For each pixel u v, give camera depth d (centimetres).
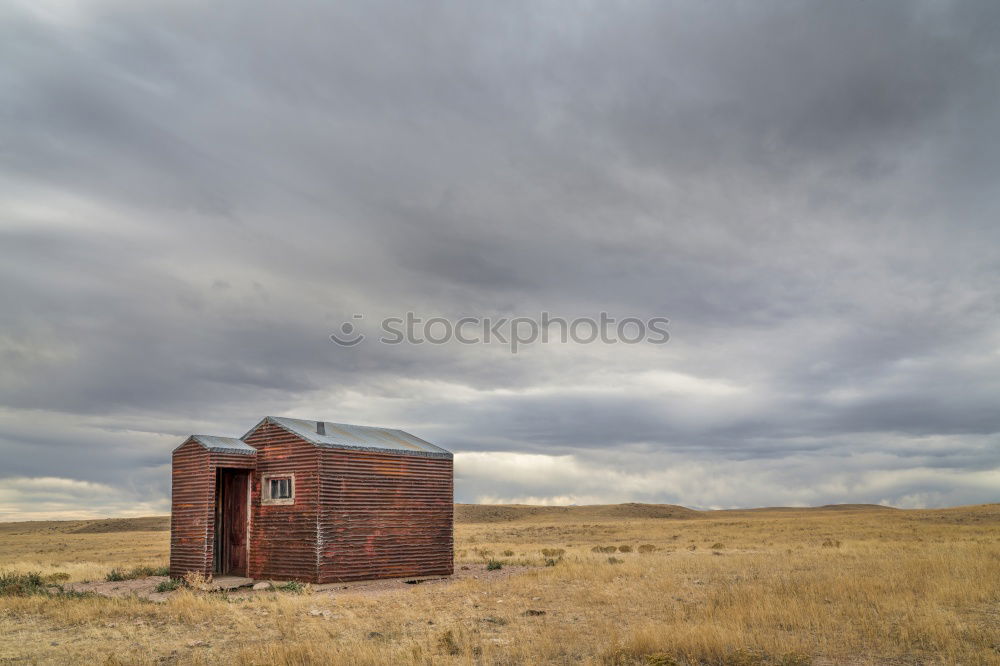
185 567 2781
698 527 9975
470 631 1642
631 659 1345
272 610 1961
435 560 3062
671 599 2088
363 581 2777
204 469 2789
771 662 1315
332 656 1328
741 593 2033
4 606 1981
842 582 2192
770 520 11150
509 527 11712
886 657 1341
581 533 9025
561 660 1362
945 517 10000
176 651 1463
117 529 14038
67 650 1466
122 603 2023
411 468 3036
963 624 1566
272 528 2827
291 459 2819
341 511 2766
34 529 14650
